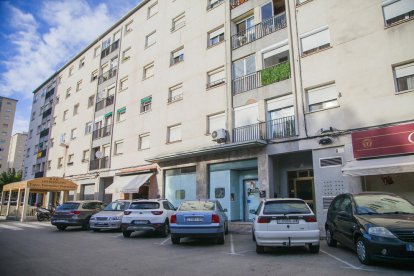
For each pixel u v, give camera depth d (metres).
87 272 6.27
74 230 15.96
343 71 13.61
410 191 11.58
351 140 12.72
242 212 17.14
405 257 6.07
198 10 21.88
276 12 17.41
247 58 17.91
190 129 20.20
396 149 11.30
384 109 12.16
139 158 23.92
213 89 19.33
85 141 31.58
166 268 6.63
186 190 19.58
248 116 17.05
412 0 12.48
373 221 6.80
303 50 15.37
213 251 8.86
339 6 14.34
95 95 31.73
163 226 12.35
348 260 7.25
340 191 12.70
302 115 14.55
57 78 41.75
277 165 16.23
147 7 27.28
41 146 41.84
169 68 23.05
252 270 6.39
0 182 54.47
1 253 8.61
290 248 9.23
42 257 8.00
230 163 17.34
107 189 23.98
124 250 9.13
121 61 29.02
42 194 37.12
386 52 12.57
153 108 23.67
